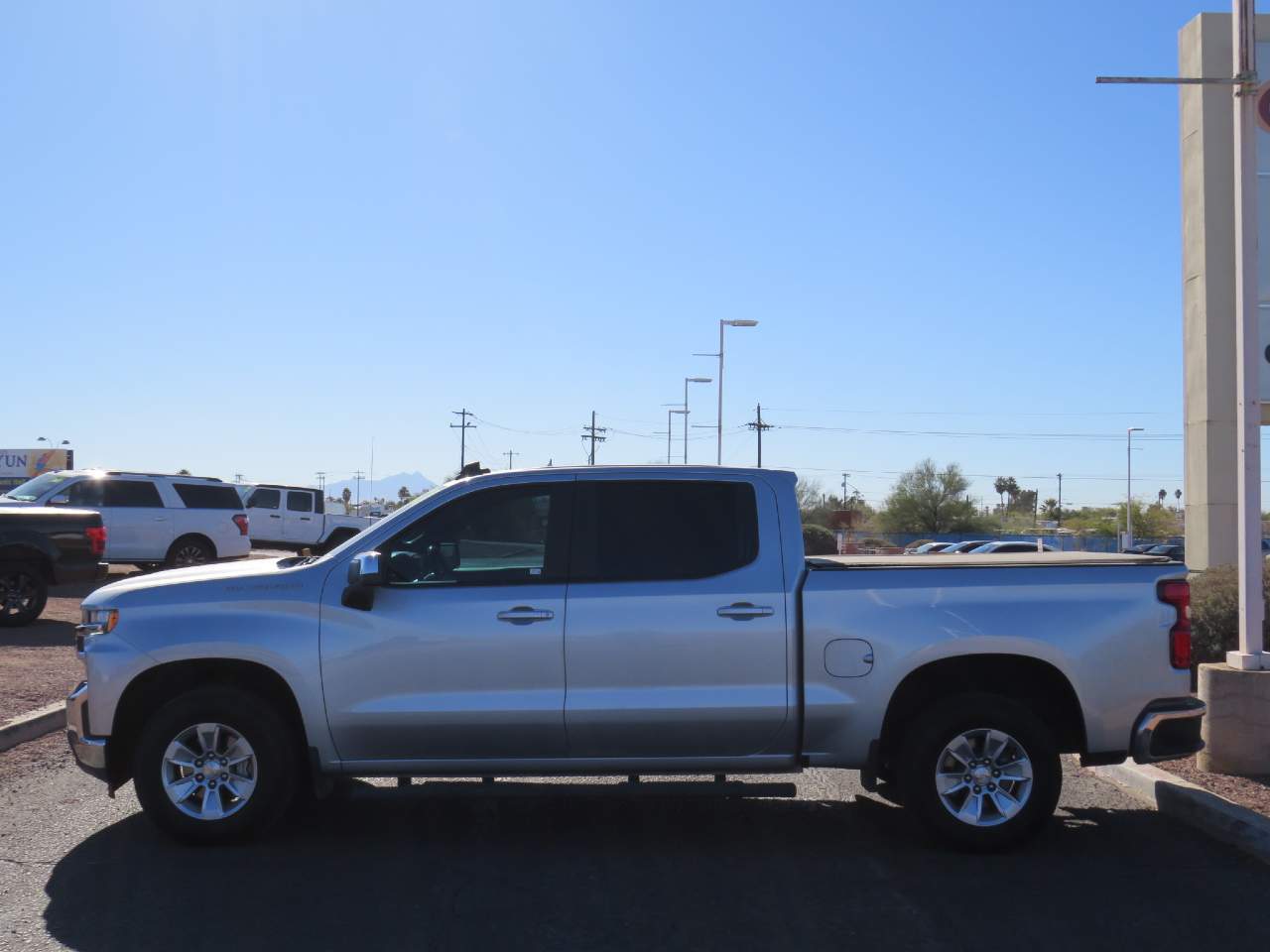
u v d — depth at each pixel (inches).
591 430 2751.0
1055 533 3270.2
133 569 1064.2
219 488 948.0
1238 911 219.9
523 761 258.7
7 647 555.5
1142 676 257.3
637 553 262.1
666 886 235.5
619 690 255.1
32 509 639.8
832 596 257.9
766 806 302.4
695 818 290.7
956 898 227.5
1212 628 457.1
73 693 263.1
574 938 205.3
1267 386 365.4
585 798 309.7
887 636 256.1
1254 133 330.0
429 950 199.0
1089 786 324.2
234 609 259.3
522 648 255.4
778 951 199.3
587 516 265.3
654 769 259.4
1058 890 232.8
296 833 273.4
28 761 343.6
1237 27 331.6
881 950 199.9
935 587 258.8
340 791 273.7
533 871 245.1
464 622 256.5
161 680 266.7
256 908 219.8
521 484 268.7
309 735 256.8
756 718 254.8
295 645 256.2
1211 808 274.1
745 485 266.8
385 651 256.1
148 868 244.7
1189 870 246.4
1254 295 327.9
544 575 260.8
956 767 256.7
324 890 231.5
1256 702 312.0
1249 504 323.0
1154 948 201.3
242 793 257.1
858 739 256.7
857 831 277.7
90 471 894.4
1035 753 252.7
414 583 261.6
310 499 1323.8
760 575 259.6
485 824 284.4
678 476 267.7
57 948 199.2
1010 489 4997.5
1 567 627.8
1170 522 3289.9
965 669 264.8
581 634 255.4
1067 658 255.4
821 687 255.8
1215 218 688.4
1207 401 686.5
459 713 254.4
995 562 265.7
